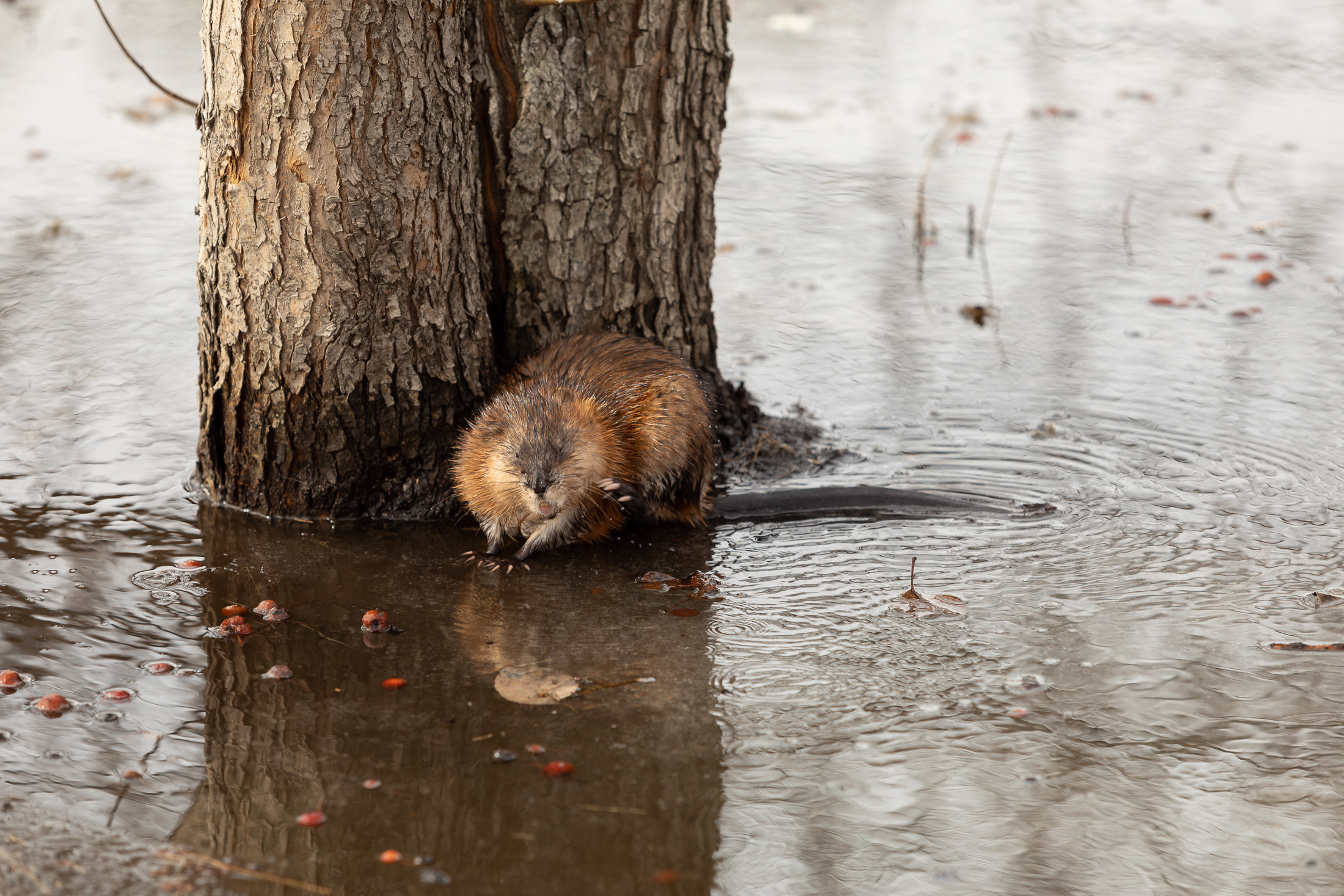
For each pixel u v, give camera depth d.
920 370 12.94
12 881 5.57
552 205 9.91
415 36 8.67
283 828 6.05
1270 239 16.52
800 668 7.64
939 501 10.09
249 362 9.26
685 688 7.41
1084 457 10.95
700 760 6.66
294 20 8.36
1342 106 23.17
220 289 9.16
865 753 6.72
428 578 8.88
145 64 24.00
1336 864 5.82
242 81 8.53
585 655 7.80
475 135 9.53
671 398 9.73
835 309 14.63
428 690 7.34
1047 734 6.88
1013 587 8.67
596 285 10.27
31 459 10.42
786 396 12.38
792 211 17.91
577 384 9.56
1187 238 16.67
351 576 8.85
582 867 5.83
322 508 9.66
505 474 8.89
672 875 5.78
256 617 8.17
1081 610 8.30
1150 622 8.11
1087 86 24.75
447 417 9.68
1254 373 12.61
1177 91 24.34
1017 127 22.09
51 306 13.65
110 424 11.13
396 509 9.79
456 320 9.50
